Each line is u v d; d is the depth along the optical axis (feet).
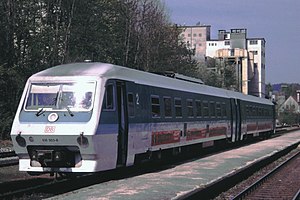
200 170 56.29
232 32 459.73
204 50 483.92
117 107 49.44
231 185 51.80
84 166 44.55
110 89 48.29
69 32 131.03
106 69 49.55
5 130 119.55
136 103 54.54
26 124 45.65
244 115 112.47
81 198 36.19
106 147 46.39
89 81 46.85
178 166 61.77
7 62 125.70
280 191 49.01
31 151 46.21
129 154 51.96
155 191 39.75
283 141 126.72
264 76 487.61
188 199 37.35
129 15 169.58
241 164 63.57
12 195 40.96
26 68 126.31
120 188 41.45
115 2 153.89
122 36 164.45
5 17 124.88
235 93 108.68
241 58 398.01
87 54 139.95
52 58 126.31
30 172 46.73
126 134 51.39
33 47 125.29
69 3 135.13
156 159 62.34
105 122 46.26
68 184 48.60
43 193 43.11
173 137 66.69
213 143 89.04
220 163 64.85
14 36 127.95
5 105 122.42
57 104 46.16
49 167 45.50
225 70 324.19
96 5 142.10
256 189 50.34
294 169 71.56
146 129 57.00
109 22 149.18
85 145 44.04
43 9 132.16
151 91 59.52
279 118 411.34
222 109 94.02
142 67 180.14
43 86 47.55
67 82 47.14
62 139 44.34
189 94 74.95
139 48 179.83
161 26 190.39
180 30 210.38
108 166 47.03
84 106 45.57
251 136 125.39
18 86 122.52
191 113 75.31
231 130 100.63
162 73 74.59
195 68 221.25
